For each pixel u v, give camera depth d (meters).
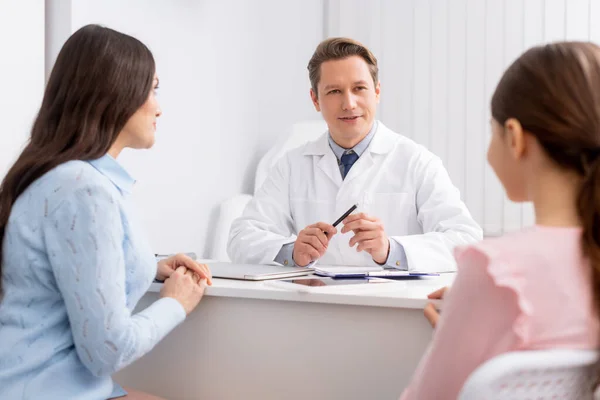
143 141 1.30
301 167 2.15
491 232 3.16
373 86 2.04
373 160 2.07
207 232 2.89
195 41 2.77
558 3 3.03
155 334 1.21
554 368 0.70
